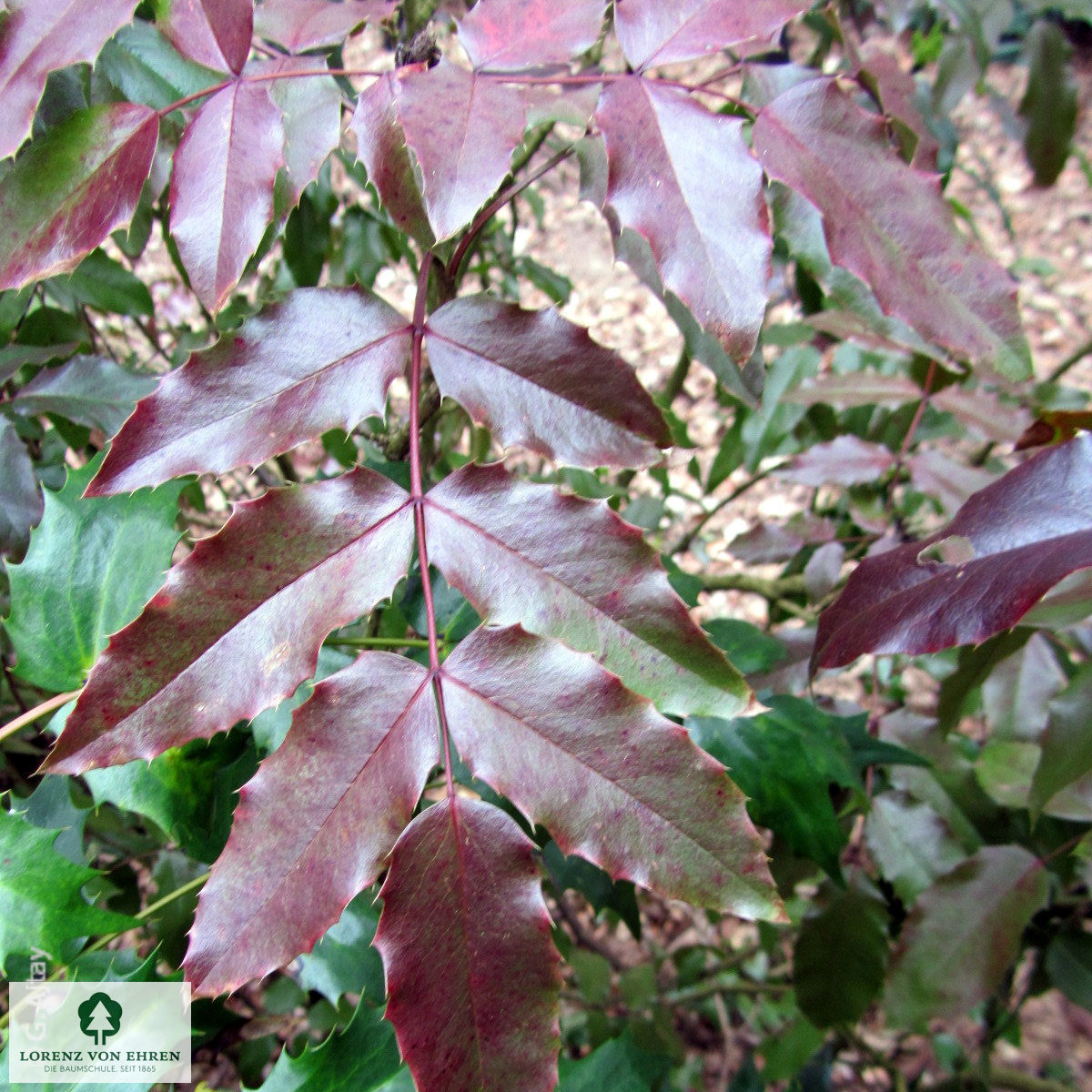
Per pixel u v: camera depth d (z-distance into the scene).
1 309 0.35
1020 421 0.43
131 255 0.34
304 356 0.20
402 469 0.33
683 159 0.18
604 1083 0.26
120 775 0.26
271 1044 0.45
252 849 0.17
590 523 0.19
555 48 0.20
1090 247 1.54
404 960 0.17
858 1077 0.72
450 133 0.18
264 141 0.20
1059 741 0.28
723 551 0.49
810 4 0.20
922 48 0.55
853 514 0.48
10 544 0.32
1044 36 0.45
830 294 0.28
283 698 0.18
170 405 0.20
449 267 0.26
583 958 0.64
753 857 0.17
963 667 0.32
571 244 1.62
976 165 1.63
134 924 0.23
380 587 0.19
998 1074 0.56
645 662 0.19
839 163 0.20
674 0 0.20
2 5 0.21
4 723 0.44
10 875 0.22
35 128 0.25
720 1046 0.81
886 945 0.43
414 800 0.18
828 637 0.21
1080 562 0.18
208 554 0.19
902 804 0.44
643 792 0.18
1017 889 0.38
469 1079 0.16
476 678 0.18
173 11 0.20
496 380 0.21
